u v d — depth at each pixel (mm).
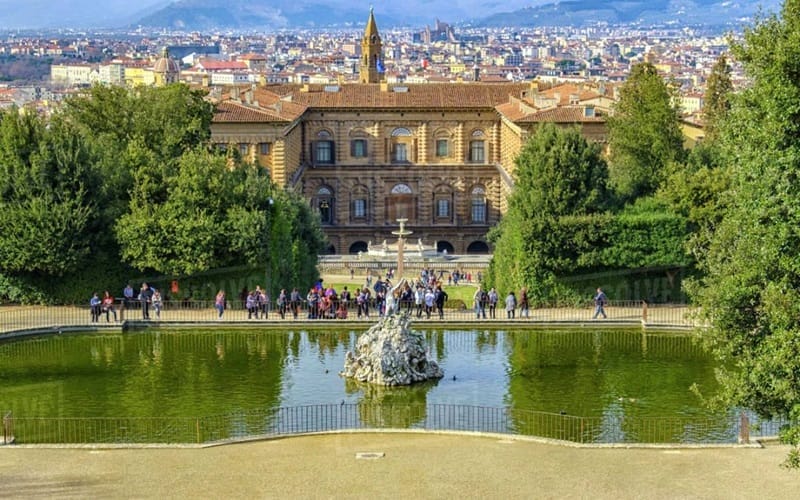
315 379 78688
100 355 85438
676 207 104750
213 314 98188
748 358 56156
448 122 187625
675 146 117938
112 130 129500
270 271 105562
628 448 60781
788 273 54094
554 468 56531
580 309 102500
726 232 62188
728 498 51844
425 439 62688
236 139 165000
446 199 190000
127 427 67000
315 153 188250
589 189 106312
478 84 194625
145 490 53031
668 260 103000
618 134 118875
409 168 188250
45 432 65875
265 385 77125
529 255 103812
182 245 101188
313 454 59344
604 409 71500
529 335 92250
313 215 132875
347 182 188750
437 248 190000
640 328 94125
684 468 56562
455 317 97125
